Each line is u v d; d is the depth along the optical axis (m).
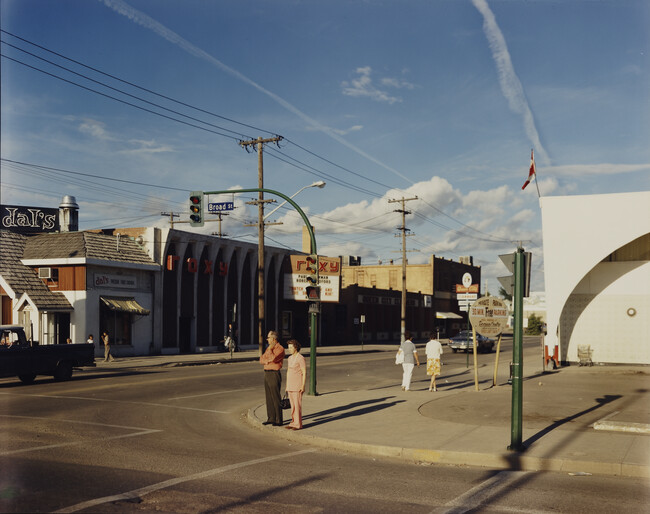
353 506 7.51
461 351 47.72
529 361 35.94
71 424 13.38
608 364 28.34
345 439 11.64
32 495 7.59
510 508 7.51
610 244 27.08
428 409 15.54
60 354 22.52
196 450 10.94
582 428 12.62
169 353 41.59
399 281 84.06
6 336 20.95
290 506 7.44
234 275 49.00
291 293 54.19
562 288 27.66
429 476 9.31
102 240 38.28
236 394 19.55
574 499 7.96
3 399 17.36
